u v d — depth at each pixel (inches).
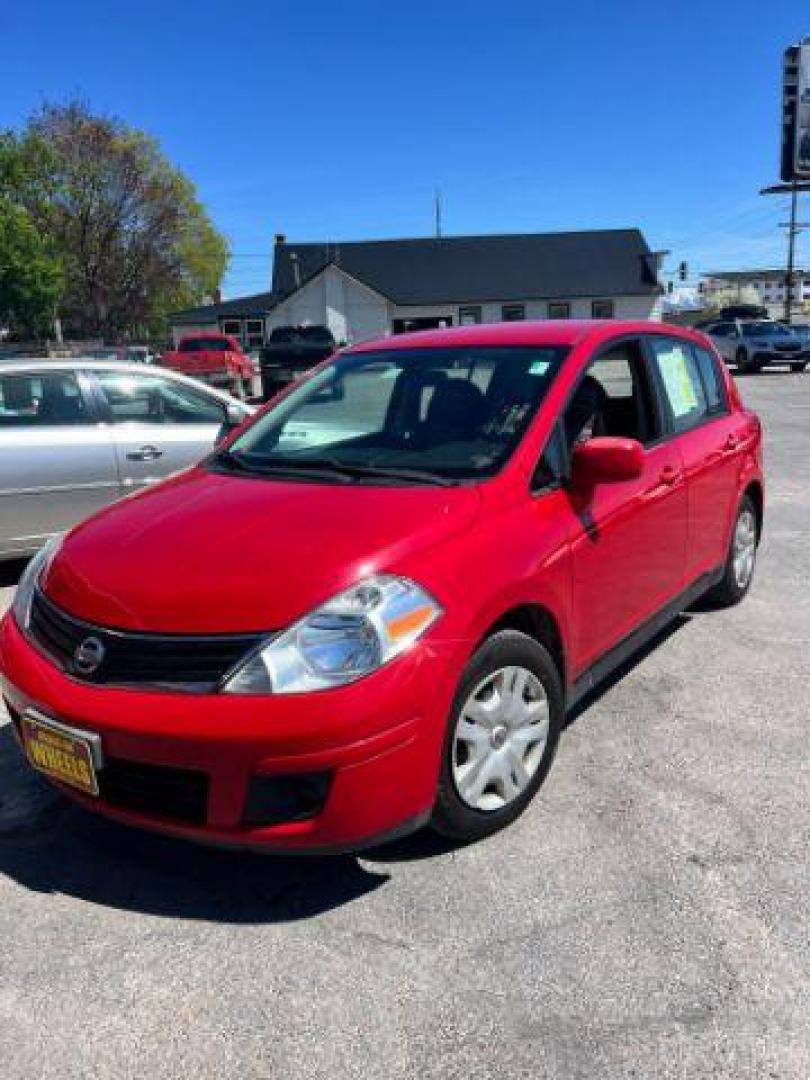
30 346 1518.2
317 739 102.4
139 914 114.7
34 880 122.0
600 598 144.3
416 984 101.7
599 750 150.6
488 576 118.3
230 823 106.0
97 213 2064.5
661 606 169.3
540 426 139.3
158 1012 98.9
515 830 128.5
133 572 116.2
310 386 172.4
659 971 102.4
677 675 179.9
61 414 258.5
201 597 109.6
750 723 159.6
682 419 181.3
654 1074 89.5
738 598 219.0
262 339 2134.6
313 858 124.3
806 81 1200.2
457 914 112.5
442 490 128.2
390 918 112.2
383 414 155.6
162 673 107.4
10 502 248.8
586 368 152.5
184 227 2245.3
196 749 103.5
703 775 142.6
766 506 333.1
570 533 134.3
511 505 129.2
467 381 152.5
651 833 127.6
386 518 120.2
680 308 3107.8
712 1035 93.8
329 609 107.0
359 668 105.2
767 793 137.3
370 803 106.5
